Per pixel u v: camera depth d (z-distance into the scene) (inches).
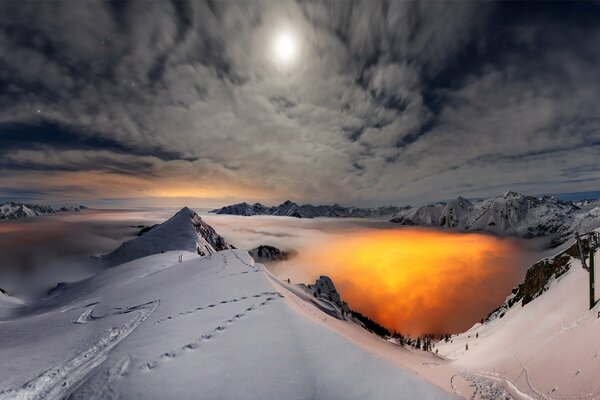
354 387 434.3
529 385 969.5
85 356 674.8
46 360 674.2
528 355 1282.0
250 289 921.5
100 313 1058.1
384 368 461.4
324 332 579.5
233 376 472.4
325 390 435.8
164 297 1038.4
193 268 1457.9
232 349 546.0
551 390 885.2
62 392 527.5
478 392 912.3
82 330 901.2
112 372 522.6
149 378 487.2
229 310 749.9
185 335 633.0
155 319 815.7
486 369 1334.9
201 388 453.4
